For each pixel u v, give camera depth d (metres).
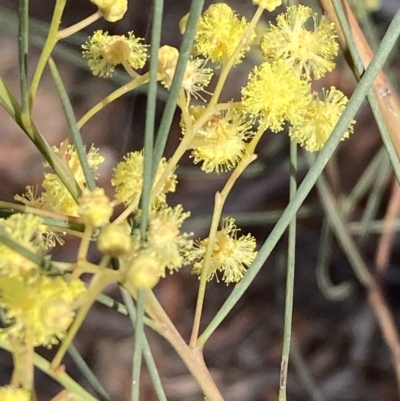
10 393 0.15
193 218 0.34
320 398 0.36
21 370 0.16
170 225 0.16
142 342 0.16
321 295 0.45
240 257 0.18
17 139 0.46
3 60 0.46
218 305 0.45
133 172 0.18
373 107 0.17
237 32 0.18
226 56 0.18
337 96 0.18
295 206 0.17
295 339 0.44
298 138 0.18
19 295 0.16
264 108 0.17
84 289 0.16
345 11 0.19
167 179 0.18
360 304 0.45
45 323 0.15
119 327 0.44
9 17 0.32
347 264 0.44
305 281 0.45
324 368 0.44
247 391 0.43
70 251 0.40
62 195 0.18
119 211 0.23
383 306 0.32
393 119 0.19
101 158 0.19
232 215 0.36
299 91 0.18
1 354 0.41
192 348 0.18
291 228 0.18
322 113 0.18
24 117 0.17
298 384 0.43
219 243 0.18
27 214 0.16
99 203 0.16
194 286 0.45
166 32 0.44
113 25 0.42
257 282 0.45
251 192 0.44
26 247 0.16
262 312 0.45
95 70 0.18
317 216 0.45
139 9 0.42
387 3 0.38
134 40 0.18
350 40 0.17
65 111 0.17
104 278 0.16
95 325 0.44
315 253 0.45
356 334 0.44
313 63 0.18
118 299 0.41
